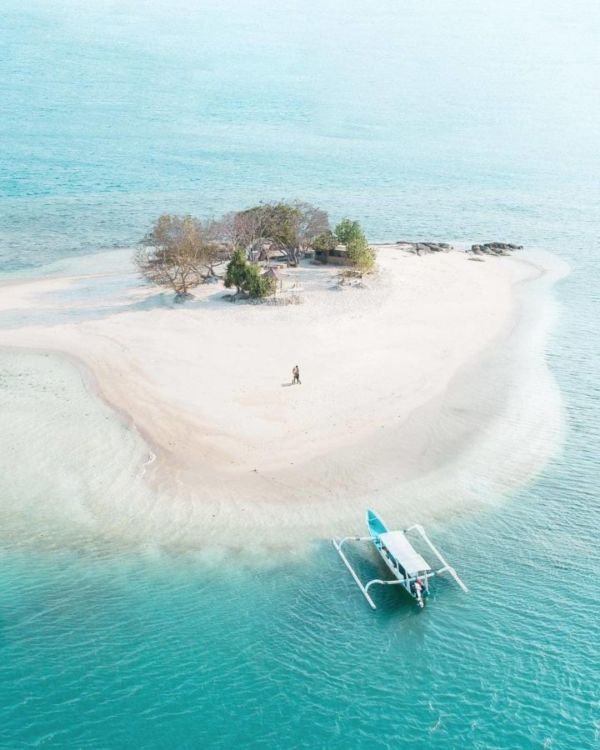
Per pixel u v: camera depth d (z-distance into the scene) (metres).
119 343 71.44
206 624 38.38
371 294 88.25
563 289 96.94
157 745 32.12
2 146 182.38
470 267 104.81
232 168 172.38
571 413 60.94
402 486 49.81
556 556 43.62
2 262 104.25
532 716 33.72
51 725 32.91
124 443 53.84
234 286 87.44
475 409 60.75
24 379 63.31
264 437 55.06
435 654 36.91
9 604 39.28
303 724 33.19
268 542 44.16
